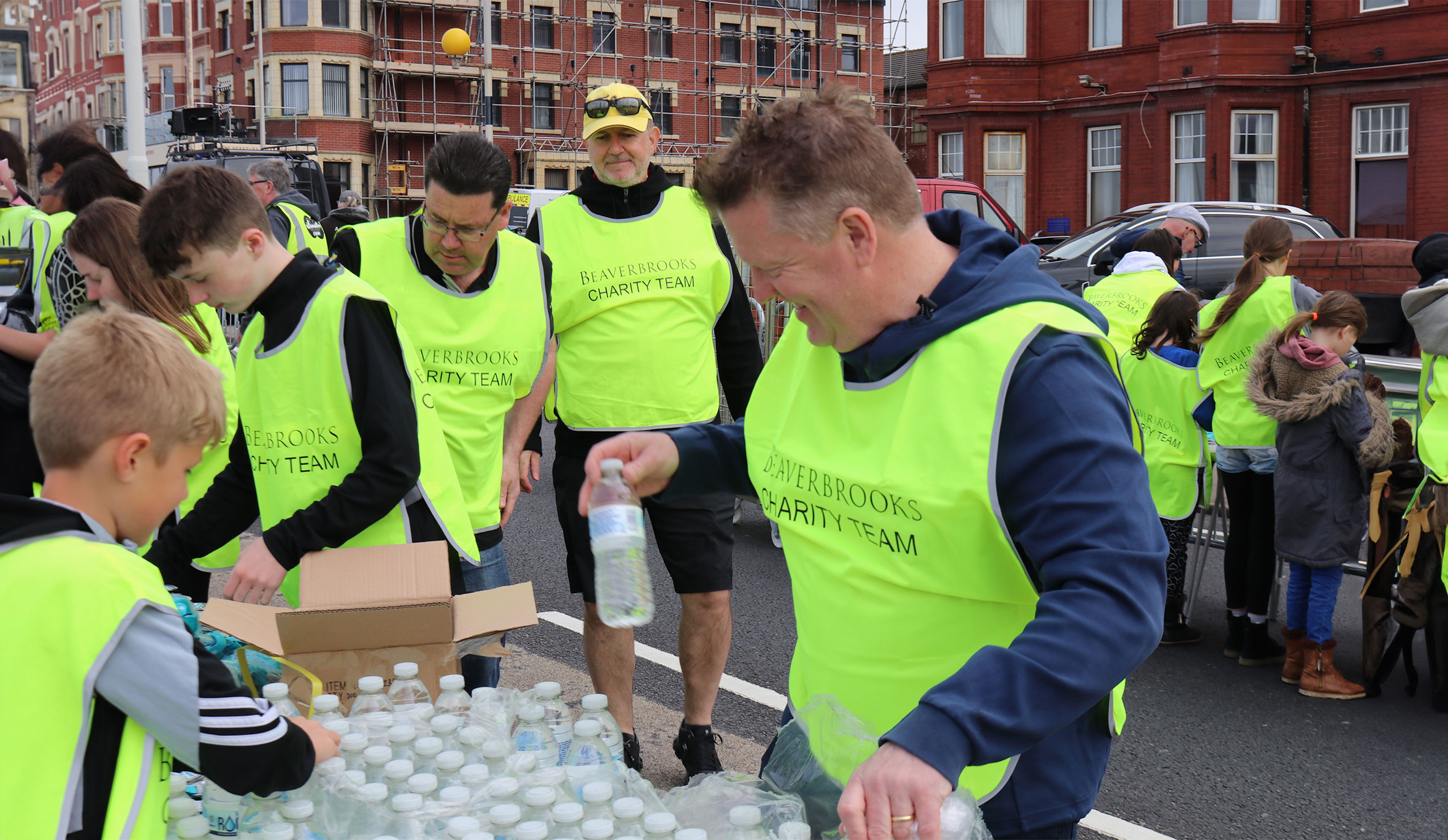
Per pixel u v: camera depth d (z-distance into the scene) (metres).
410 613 2.57
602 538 1.91
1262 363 5.25
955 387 1.74
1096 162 27.88
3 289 4.63
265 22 47.31
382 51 46.50
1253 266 5.64
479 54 46.81
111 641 1.67
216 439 1.88
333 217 12.60
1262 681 5.47
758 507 8.57
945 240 1.96
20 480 4.11
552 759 2.22
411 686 2.45
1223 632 6.24
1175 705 5.14
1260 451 5.49
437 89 47.16
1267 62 24.70
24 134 72.50
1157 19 26.44
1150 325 5.95
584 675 5.18
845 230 1.73
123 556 1.73
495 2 46.84
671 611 6.30
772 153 1.71
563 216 4.13
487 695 2.40
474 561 3.12
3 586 1.67
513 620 2.67
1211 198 25.28
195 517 3.08
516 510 8.77
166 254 2.77
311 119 45.75
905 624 1.84
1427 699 5.23
